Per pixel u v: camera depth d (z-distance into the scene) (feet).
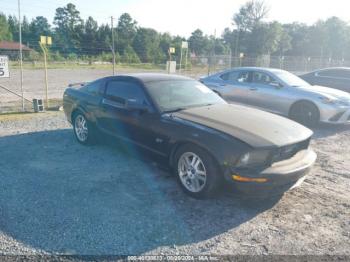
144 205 12.62
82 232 10.64
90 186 14.24
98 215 11.75
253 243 10.36
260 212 12.37
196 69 111.55
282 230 11.18
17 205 12.36
